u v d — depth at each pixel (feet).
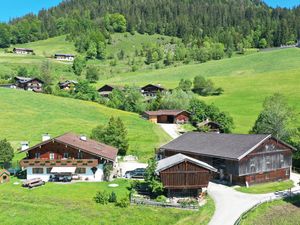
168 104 465.06
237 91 562.25
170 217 164.86
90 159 220.02
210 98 540.93
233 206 183.21
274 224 168.14
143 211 169.37
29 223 154.71
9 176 217.36
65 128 343.46
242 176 222.48
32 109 394.32
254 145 222.07
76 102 453.58
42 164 220.02
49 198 181.57
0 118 358.23
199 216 167.12
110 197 178.40
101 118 390.63
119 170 246.47
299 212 183.62
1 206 171.12
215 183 225.35
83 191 194.70
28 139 311.06
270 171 233.35
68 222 156.56
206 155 229.86
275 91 538.06
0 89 460.96
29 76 643.86
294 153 274.57
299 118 375.86
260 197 200.54
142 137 337.31
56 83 653.71
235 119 431.84
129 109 471.21
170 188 188.24
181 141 261.03
